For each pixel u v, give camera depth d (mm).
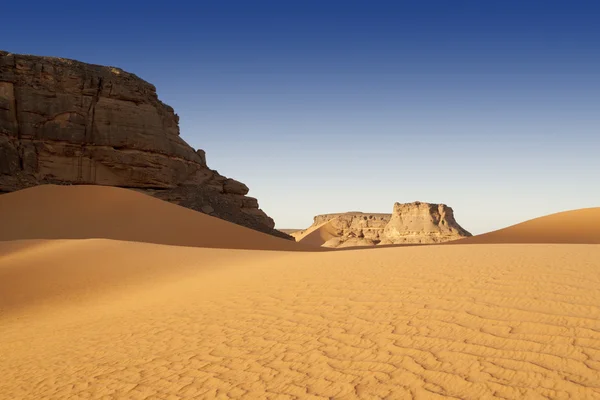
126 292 16266
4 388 7414
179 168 68562
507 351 5465
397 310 7766
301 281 11609
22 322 13469
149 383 6469
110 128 61469
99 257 22359
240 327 8492
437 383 5012
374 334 6805
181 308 11211
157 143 64875
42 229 42281
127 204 48000
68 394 6621
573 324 5906
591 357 4977
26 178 55438
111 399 6148
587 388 4410
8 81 57188
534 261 10172
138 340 8906
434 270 10484
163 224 44938
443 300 7867
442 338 6199
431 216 139500
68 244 25875
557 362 5000
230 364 6668
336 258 15391
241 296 11172
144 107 65062
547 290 7539
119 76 64500
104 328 10688
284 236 73375
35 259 21922
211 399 5609
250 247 43125
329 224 180500
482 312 6922
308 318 8258
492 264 10328
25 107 57438
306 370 5969
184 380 6355
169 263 21062
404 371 5430
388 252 15555
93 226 43344
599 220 54312
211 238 43750
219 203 68938
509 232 54875
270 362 6465
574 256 10547
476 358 5422
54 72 59750
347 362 5988
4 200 47594
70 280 18531
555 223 55656
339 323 7641
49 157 57938
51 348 9680
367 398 4953
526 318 6379
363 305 8445
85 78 61562
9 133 56125
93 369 7586
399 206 145000
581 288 7406
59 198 48375
